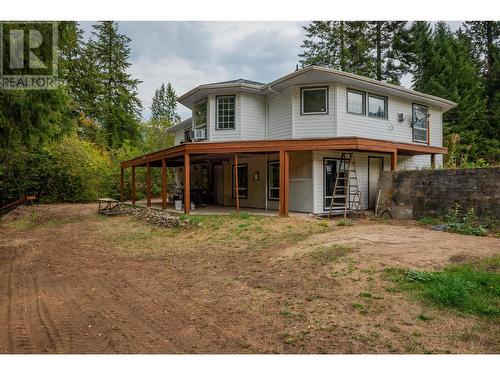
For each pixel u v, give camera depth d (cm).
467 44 3284
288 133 1339
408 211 1066
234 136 1448
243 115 1445
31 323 412
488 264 534
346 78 1234
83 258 790
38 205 2128
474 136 2588
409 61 2867
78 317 429
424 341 336
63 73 1045
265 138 1490
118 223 1365
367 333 355
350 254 638
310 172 1250
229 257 728
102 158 2694
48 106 975
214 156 1483
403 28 2808
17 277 633
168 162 1873
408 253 619
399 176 1111
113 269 680
